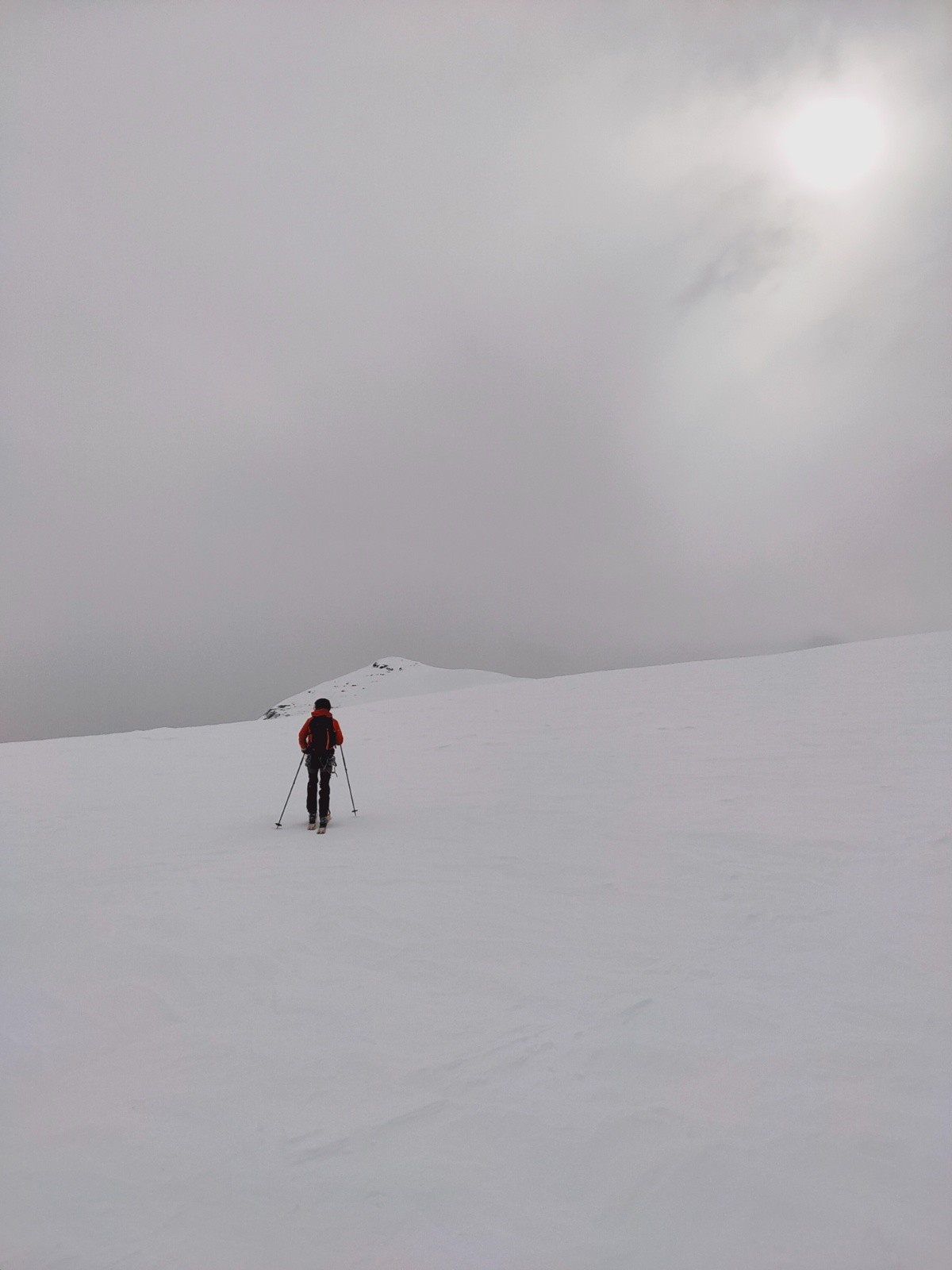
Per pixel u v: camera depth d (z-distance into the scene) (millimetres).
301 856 8922
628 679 25688
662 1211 2869
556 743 16719
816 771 11695
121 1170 3354
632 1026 4352
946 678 18266
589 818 10188
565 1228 2824
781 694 19172
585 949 5688
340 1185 3139
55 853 9953
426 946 5867
